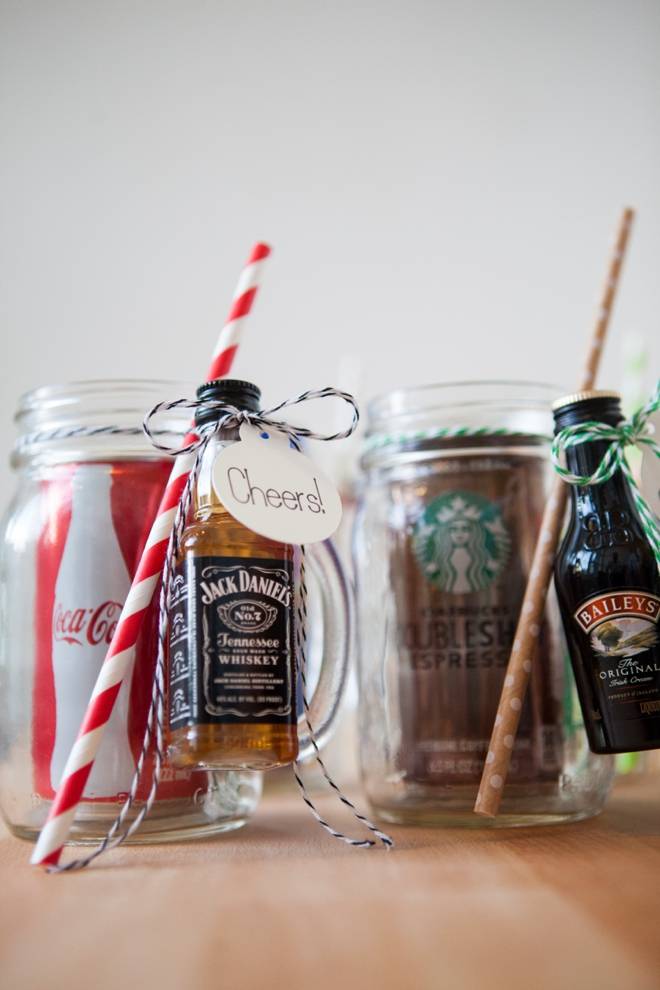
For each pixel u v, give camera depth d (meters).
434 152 1.72
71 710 0.63
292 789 1.03
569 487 0.68
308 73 1.73
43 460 0.68
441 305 1.70
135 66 1.70
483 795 0.65
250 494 0.59
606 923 0.43
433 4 1.75
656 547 0.61
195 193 1.69
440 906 0.46
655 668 0.61
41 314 1.64
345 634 0.73
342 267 1.70
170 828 0.64
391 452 0.75
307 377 1.67
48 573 0.65
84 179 1.67
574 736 0.70
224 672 0.58
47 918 0.46
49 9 1.70
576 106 1.73
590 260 1.71
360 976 0.37
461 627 0.70
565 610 0.65
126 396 0.67
